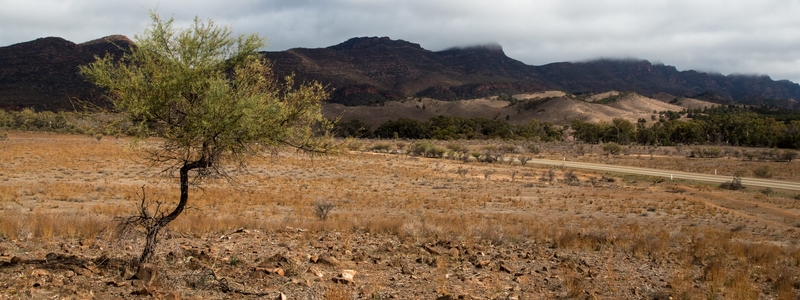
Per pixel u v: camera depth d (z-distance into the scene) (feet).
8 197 72.59
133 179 107.04
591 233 52.29
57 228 40.86
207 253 33.68
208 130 23.61
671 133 405.39
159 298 21.56
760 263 42.24
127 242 35.68
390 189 114.21
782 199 113.70
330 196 96.48
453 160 211.61
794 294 30.63
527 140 399.65
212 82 23.71
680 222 80.18
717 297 28.12
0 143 188.44
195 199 80.33
